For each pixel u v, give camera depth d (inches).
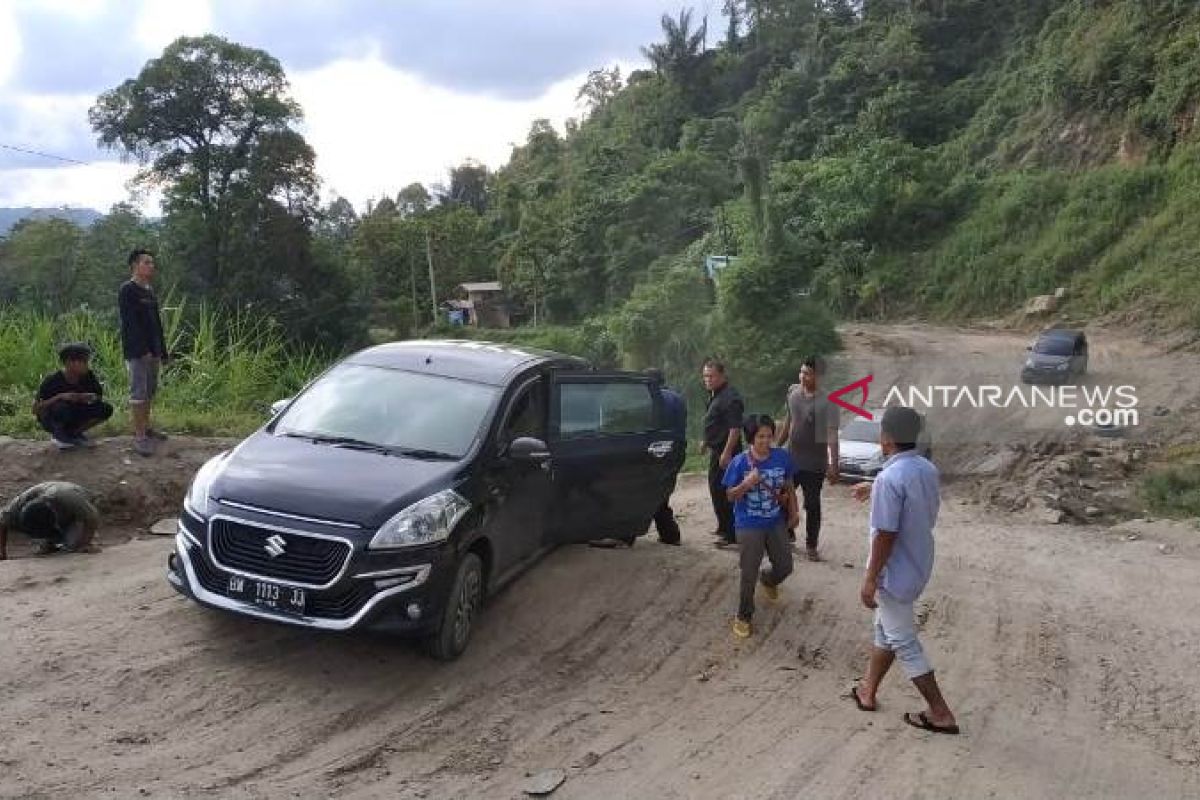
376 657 244.7
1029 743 229.6
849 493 667.4
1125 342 1491.1
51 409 354.0
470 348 310.5
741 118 3496.6
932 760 215.0
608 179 3147.1
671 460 350.9
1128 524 575.2
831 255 2272.4
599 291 2674.7
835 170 2401.6
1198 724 252.8
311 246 1994.3
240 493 232.2
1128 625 336.8
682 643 274.7
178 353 552.7
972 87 2775.6
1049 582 400.8
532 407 290.5
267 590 224.1
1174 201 1802.4
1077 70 2241.6
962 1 3026.6
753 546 279.1
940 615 325.7
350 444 260.5
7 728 196.7
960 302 1994.3
